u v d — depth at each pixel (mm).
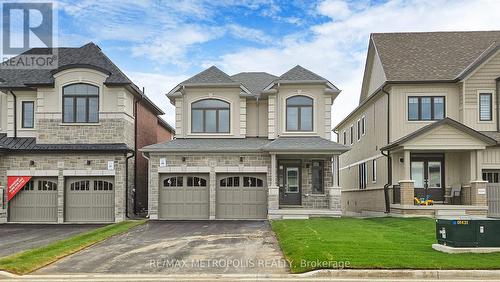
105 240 16984
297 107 26188
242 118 26562
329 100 26094
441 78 25250
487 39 28516
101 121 24984
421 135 23375
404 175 23922
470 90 24984
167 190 25188
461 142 23359
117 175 24609
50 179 24922
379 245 13828
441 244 13391
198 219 24797
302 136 25953
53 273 11672
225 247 15156
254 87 28516
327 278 10812
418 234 16750
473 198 23406
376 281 10453
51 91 25188
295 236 15914
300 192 25734
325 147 23938
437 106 25531
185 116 26625
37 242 17219
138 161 27781
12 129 25828
